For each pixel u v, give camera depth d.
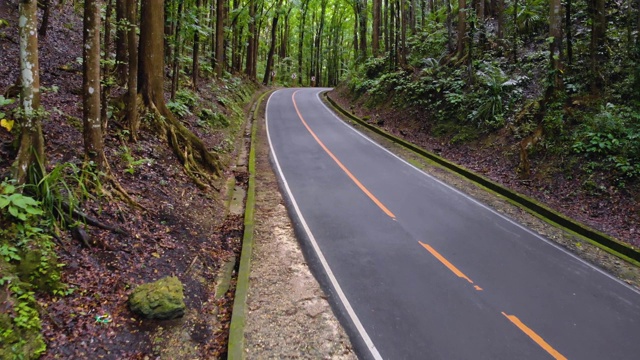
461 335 5.42
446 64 20.00
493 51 18.47
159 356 4.74
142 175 8.55
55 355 4.12
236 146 16.06
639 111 11.08
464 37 18.72
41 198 5.61
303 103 28.84
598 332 5.57
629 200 9.78
